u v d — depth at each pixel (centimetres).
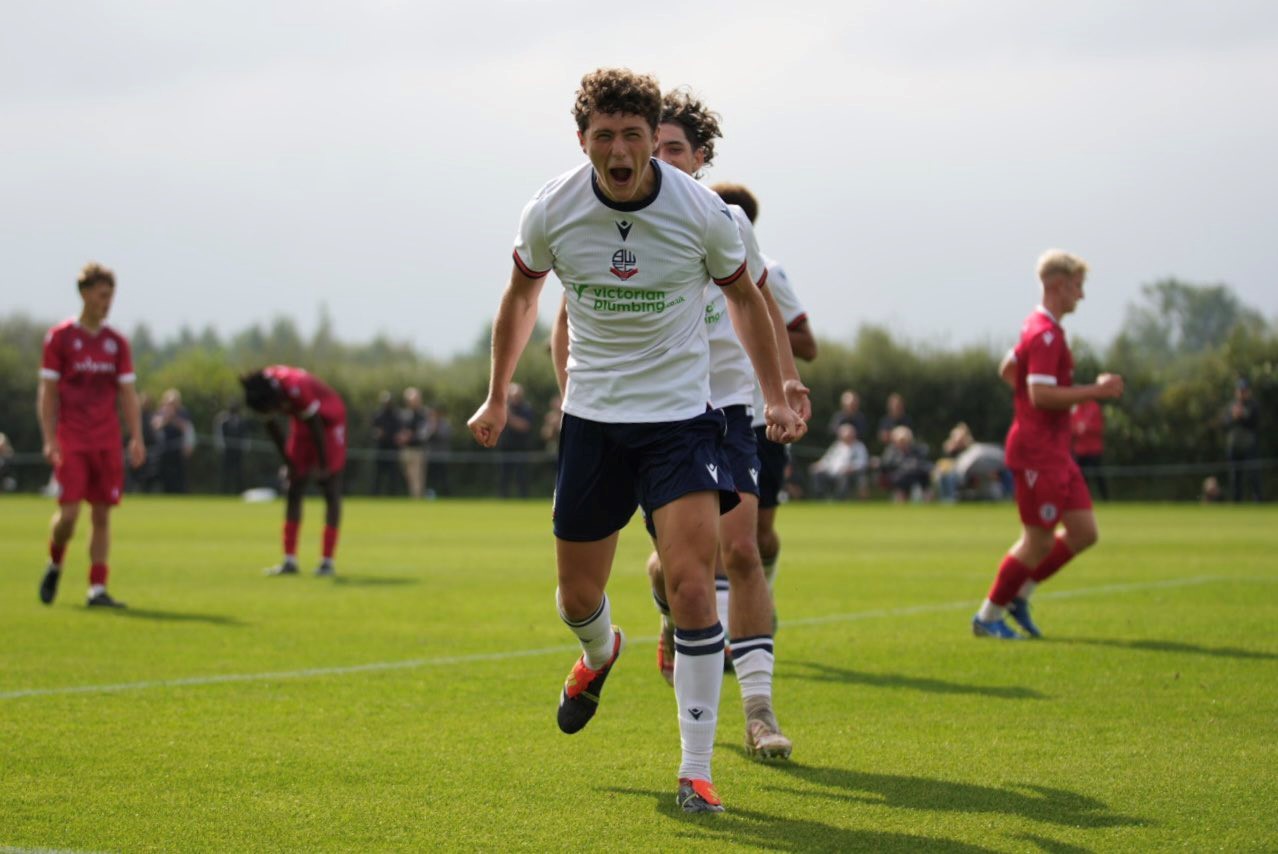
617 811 1138
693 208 1176
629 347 1201
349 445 11019
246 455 10331
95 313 2694
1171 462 9350
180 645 2144
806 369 10344
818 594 2936
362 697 1673
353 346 12162
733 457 1445
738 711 1602
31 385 10825
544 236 1192
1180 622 2391
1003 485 8531
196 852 1016
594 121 1119
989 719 1533
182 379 10731
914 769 1291
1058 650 2059
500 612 2609
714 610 1181
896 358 10306
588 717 1349
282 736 1439
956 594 2931
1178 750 1367
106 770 1280
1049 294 2220
